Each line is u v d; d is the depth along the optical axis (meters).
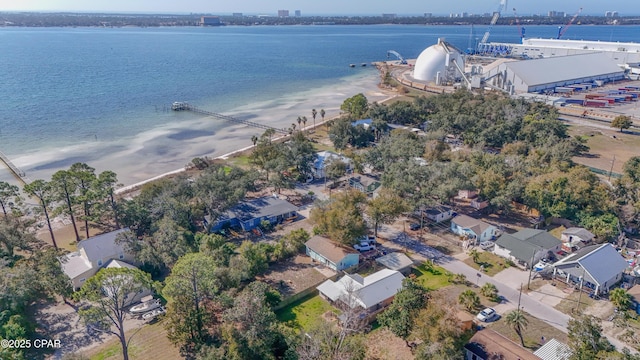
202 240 64.25
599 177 96.00
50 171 99.81
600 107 164.12
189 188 81.38
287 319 53.69
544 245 67.31
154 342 49.31
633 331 49.84
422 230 76.62
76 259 62.44
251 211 79.56
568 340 47.19
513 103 137.12
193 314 47.72
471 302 54.88
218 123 144.50
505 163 91.56
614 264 60.69
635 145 121.25
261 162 96.88
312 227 77.94
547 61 199.62
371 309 54.25
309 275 62.88
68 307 55.47
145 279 47.56
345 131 119.38
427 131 126.81
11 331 46.59
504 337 47.41
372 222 73.06
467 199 88.38
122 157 110.88
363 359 45.41
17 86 191.38
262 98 183.62
